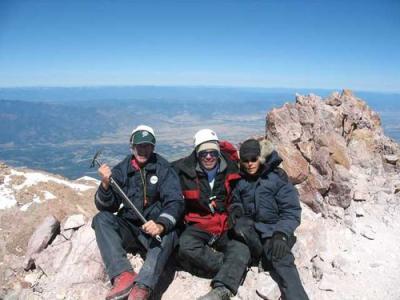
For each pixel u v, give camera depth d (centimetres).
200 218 259
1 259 303
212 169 255
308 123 401
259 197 254
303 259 276
